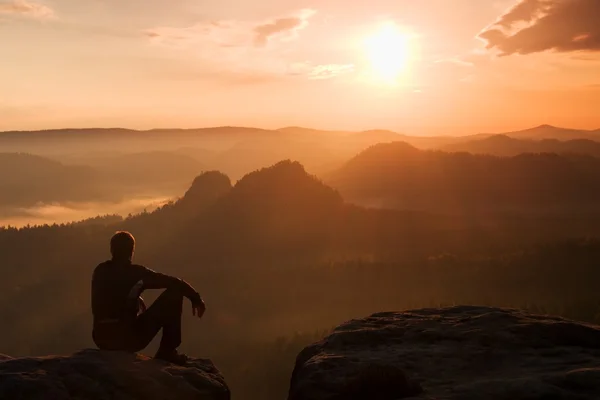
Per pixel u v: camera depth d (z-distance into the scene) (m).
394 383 4.61
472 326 6.47
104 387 4.64
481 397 4.40
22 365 4.75
